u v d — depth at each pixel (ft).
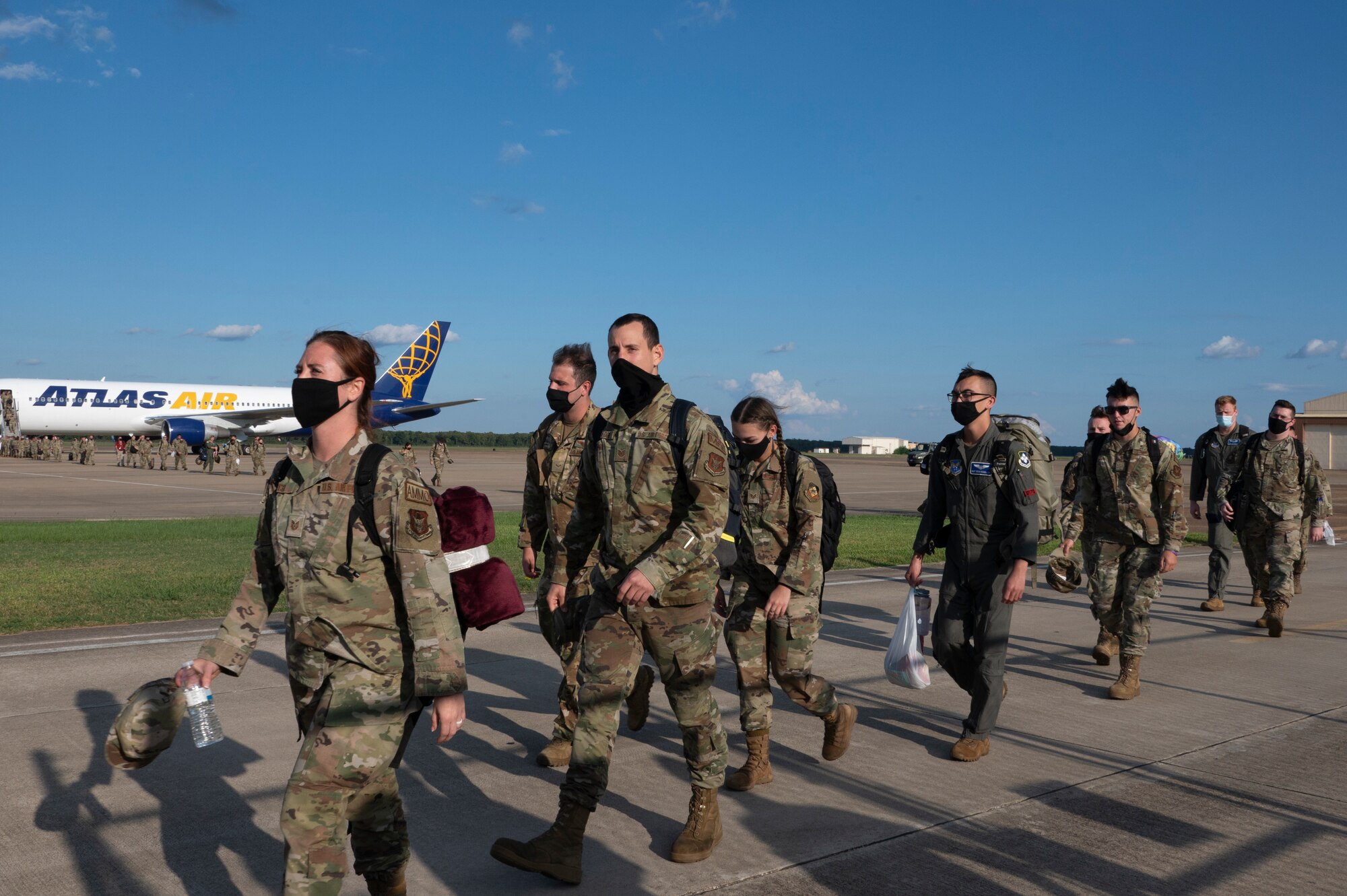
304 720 8.09
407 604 7.61
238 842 11.37
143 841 11.35
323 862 7.45
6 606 26.12
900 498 99.81
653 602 10.61
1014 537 14.75
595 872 10.79
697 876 10.73
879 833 12.10
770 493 13.66
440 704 7.64
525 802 13.00
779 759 15.19
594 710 10.53
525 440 468.34
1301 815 12.93
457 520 8.31
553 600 12.62
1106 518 20.15
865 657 23.00
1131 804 13.26
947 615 15.67
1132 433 19.63
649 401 10.73
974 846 11.75
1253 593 31.48
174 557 37.45
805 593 13.33
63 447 217.97
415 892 10.21
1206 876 10.94
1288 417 25.72
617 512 10.73
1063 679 21.09
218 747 14.82
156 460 165.07
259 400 178.70
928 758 15.33
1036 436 15.17
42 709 16.67
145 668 19.65
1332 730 17.12
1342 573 40.65
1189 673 21.67
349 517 7.60
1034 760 15.25
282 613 26.55
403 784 13.61
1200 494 30.76
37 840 11.28
